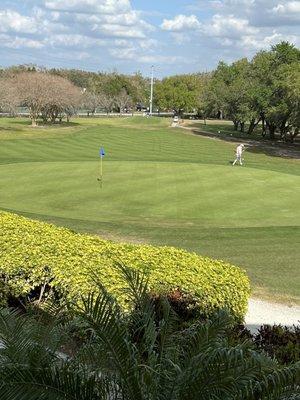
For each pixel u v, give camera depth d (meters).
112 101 127.31
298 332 6.71
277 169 36.94
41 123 77.12
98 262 8.12
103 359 4.21
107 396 4.12
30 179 24.22
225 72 87.00
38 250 8.62
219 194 21.78
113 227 16.17
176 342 4.75
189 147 52.00
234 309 7.96
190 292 7.71
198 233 15.79
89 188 22.45
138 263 8.24
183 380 3.96
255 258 13.38
